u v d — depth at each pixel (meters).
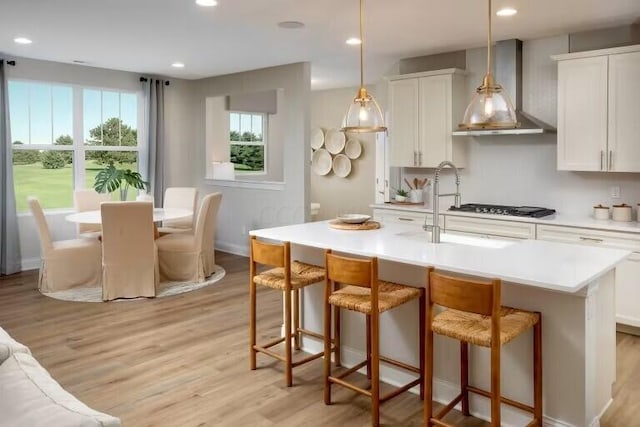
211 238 5.96
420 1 3.71
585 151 4.39
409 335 3.10
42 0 3.72
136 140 7.30
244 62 6.17
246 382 3.21
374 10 3.94
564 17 4.12
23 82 6.18
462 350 2.76
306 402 2.96
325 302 2.90
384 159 8.09
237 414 2.82
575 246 3.10
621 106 4.18
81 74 6.53
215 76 7.34
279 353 3.69
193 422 2.73
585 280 2.26
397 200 5.68
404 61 5.86
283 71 6.39
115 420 1.21
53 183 6.52
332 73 7.02
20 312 4.62
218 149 8.09
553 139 4.83
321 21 4.27
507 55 4.88
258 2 3.75
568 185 4.78
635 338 4.00
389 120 5.69
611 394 2.94
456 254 2.82
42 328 4.20
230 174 7.98
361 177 8.70
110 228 4.90
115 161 7.11
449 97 5.16
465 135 5.20
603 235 4.09
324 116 9.10
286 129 6.47
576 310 2.44
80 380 3.23
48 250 5.28
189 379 3.25
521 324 2.39
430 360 2.46
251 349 3.40
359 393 3.06
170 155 7.57
